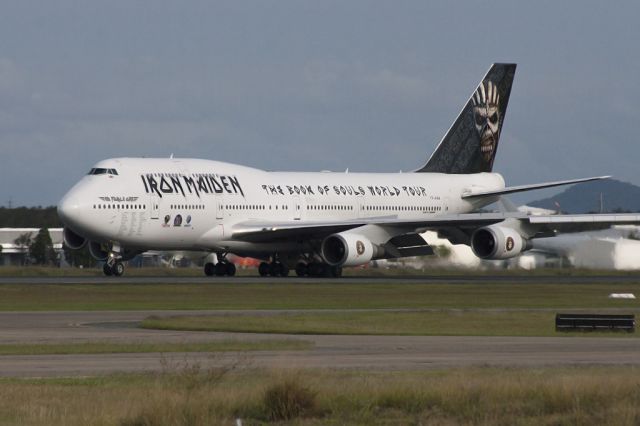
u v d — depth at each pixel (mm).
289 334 127625
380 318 148125
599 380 77375
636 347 113250
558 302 185125
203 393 73562
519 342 118250
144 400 71812
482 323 143375
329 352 105938
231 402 71875
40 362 96688
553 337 126500
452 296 194750
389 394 73688
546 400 73312
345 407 72562
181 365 92625
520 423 69750
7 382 83062
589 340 121875
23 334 123062
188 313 154375
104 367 93188
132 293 188750
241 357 98938
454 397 73562
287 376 73938
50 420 67938
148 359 99125
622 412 69812
